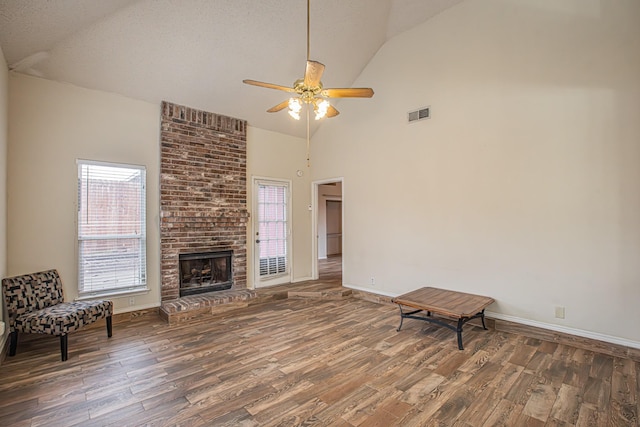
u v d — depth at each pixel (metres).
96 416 2.16
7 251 3.41
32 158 3.59
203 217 4.84
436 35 4.41
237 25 3.80
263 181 5.69
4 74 3.21
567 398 2.38
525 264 3.65
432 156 4.46
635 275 3.01
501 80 3.82
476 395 2.42
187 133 4.67
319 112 3.15
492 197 3.89
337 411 2.22
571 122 3.34
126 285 4.23
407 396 2.41
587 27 3.24
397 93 4.87
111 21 3.32
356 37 4.66
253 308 4.76
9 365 2.91
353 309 4.71
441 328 3.90
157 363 2.96
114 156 4.12
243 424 2.08
